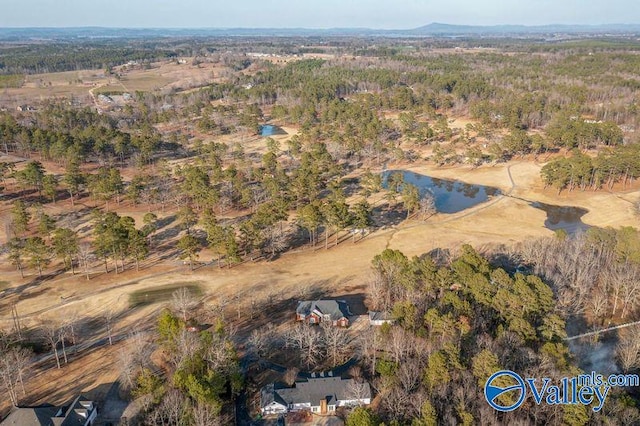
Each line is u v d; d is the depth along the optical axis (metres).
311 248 129.38
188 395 70.00
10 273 114.62
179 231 138.38
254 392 76.62
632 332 84.06
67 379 80.12
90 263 120.75
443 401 68.31
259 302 102.38
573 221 146.50
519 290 85.06
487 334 79.25
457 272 93.81
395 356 77.25
